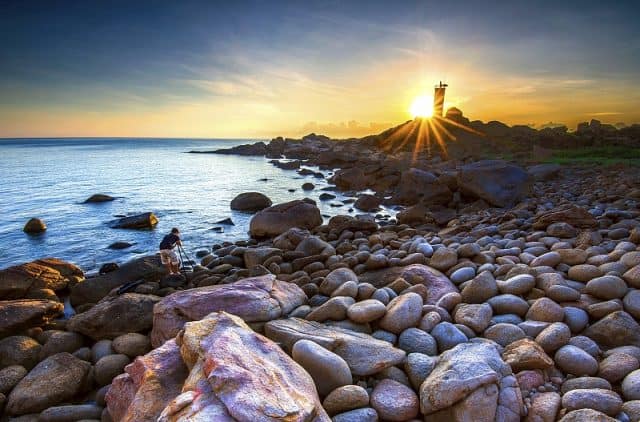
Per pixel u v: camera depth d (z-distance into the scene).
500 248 10.40
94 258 16.23
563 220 11.77
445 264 8.98
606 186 22.44
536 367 4.95
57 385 6.24
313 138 107.06
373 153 62.59
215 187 37.00
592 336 5.79
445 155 51.31
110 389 4.84
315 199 30.23
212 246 17.84
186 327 4.84
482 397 4.15
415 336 5.89
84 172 49.72
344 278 8.79
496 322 6.26
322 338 5.58
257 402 3.37
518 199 21.62
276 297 7.23
